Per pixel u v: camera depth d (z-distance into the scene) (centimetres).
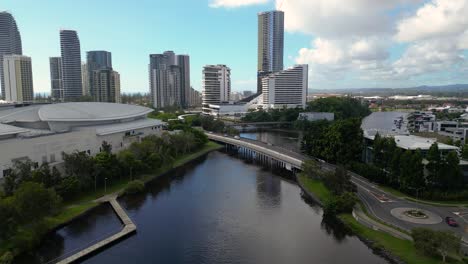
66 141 13712
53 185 11219
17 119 15600
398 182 12356
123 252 8650
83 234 9538
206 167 18338
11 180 10275
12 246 8225
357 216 9981
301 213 11350
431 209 10481
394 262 7875
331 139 16200
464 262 7188
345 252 8594
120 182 14125
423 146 13225
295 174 16400
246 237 9500
